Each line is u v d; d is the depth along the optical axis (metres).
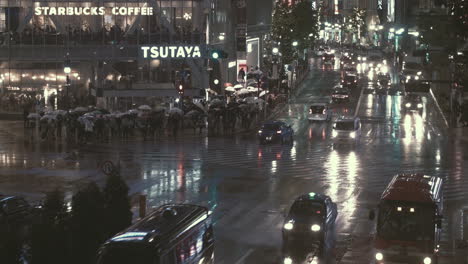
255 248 38.38
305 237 37.12
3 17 107.25
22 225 37.44
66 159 67.06
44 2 106.81
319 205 39.19
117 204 33.06
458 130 93.12
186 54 107.50
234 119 90.75
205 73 108.75
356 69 176.50
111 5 107.56
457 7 41.78
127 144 78.25
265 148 76.56
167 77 108.69
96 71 108.38
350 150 75.94
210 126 88.88
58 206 30.28
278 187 55.09
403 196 35.22
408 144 81.12
